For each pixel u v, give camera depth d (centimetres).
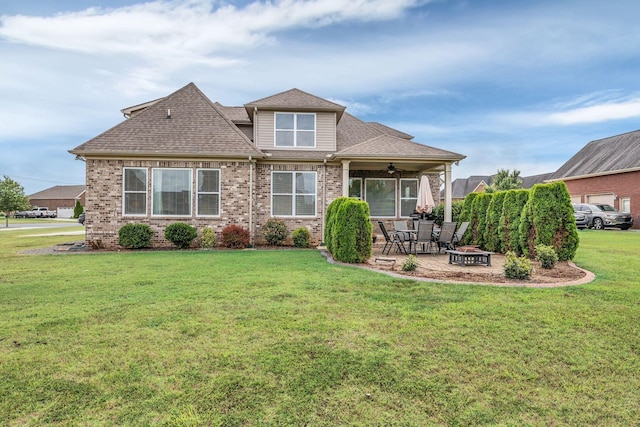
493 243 1277
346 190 1422
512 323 484
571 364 371
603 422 280
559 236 1009
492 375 348
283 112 1593
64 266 941
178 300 598
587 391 323
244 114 1867
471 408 296
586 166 3027
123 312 534
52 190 7850
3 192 3472
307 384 330
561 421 281
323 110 1580
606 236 1836
